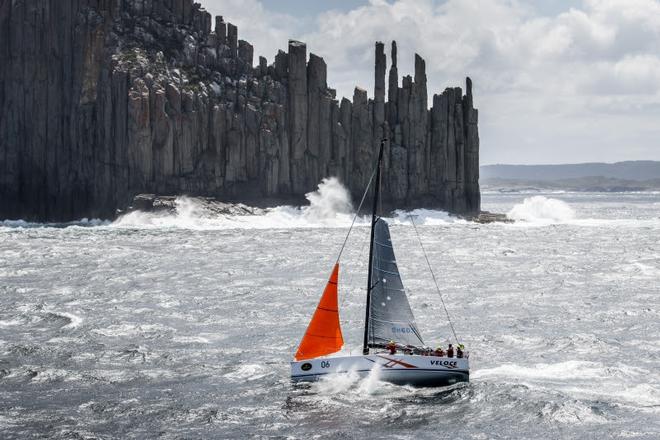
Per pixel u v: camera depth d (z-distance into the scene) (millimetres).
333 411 37125
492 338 52031
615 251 112062
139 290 70000
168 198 151500
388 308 42062
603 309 62375
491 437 33781
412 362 40969
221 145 159250
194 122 155750
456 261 97938
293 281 77000
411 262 96375
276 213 158625
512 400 38094
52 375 41750
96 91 158625
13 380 40750
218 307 62062
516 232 148875
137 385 40594
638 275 84125
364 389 40562
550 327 55438
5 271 81375
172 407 37219
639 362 45594
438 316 59750
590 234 145625
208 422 35438
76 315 57625
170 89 154250
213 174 157875
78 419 35312
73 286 71812
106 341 49688
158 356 46219
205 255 99375
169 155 153000
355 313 61031
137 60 155500
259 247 110750
